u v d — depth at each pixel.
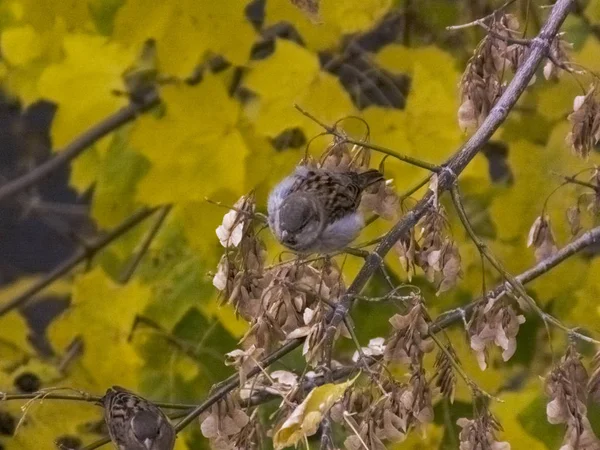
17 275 4.77
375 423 2.39
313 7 2.61
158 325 3.87
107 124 3.62
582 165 3.53
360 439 2.23
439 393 2.77
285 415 2.51
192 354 3.97
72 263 4.21
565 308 3.77
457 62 3.68
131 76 3.58
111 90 3.29
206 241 3.41
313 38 3.21
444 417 4.00
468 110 2.82
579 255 3.71
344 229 2.68
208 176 3.23
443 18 3.72
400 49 3.43
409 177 3.41
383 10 3.21
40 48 3.25
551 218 3.58
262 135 3.29
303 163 2.88
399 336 2.53
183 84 3.23
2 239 4.77
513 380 4.09
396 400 2.48
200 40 3.11
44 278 4.27
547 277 3.73
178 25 3.10
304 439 2.11
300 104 3.25
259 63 3.19
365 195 2.84
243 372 2.46
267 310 2.51
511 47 2.92
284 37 3.54
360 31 3.30
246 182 3.37
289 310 2.50
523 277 2.96
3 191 4.35
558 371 2.58
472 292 3.83
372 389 2.57
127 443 2.78
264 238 3.55
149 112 3.58
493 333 2.63
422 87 3.38
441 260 2.64
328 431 2.32
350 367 2.79
